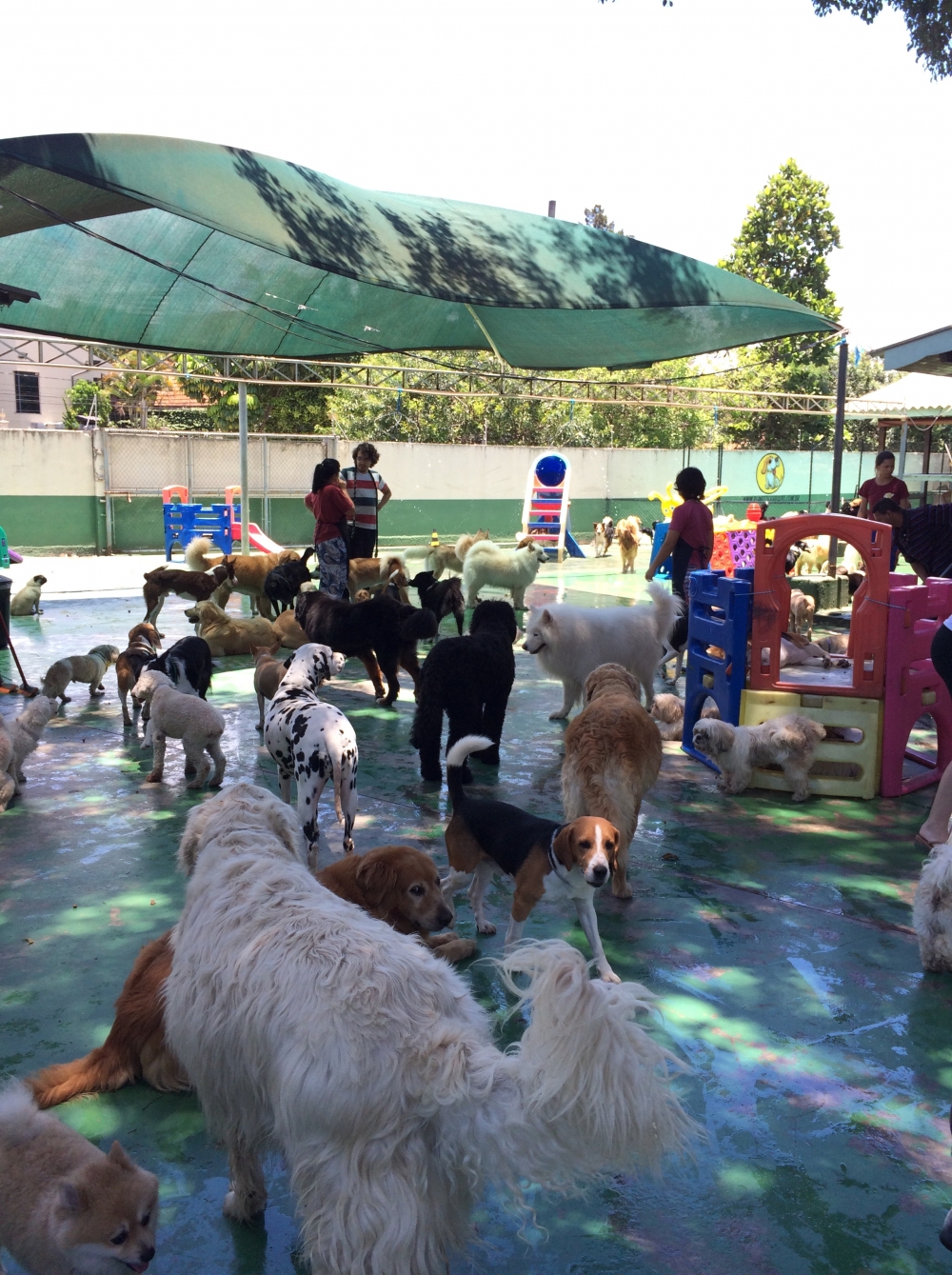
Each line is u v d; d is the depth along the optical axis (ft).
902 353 38.83
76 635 34.53
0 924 13.06
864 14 43.37
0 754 17.24
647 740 14.80
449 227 24.34
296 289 32.19
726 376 100.94
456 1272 7.41
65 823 16.88
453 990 6.85
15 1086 7.93
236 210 19.04
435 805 18.01
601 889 14.65
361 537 37.93
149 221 26.55
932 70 45.47
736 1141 8.95
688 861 15.70
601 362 37.86
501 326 34.73
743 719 19.76
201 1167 8.57
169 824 16.83
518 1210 6.81
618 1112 5.71
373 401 88.48
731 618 19.52
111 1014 10.85
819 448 116.06
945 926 11.88
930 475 69.36
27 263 28.22
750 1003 11.35
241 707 25.00
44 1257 6.65
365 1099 6.07
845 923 13.51
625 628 23.25
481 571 42.60
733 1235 7.84
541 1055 5.80
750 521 55.21
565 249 26.05
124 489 70.03
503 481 81.51
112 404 91.81
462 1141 6.00
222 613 32.14
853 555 50.75
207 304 32.78
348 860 11.41
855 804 18.67
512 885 14.93
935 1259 7.59
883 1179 8.49
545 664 23.16
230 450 73.00
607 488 85.92
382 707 25.55
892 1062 10.23
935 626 19.25
